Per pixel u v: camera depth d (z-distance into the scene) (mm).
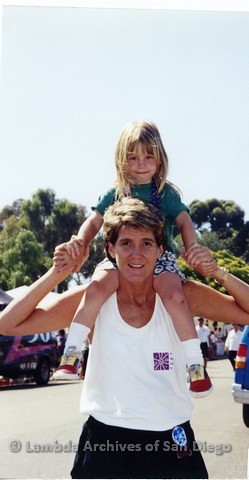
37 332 3164
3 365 13117
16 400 10750
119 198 3719
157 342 2908
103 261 3209
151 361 2885
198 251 3062
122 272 2893
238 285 3098
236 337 13039
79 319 2971
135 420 2834
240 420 8203
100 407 2873
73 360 2973
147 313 2949
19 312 3070
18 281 14867
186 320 2975
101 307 2979
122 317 2928
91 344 3098
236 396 7777
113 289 2984
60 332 14578
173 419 2873
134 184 3697
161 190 3725
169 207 3717
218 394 10820
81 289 3145
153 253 2898
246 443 6762
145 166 3658
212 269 3059
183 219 3686
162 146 3736
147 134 3664
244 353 7836
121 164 3707
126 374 2865
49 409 9516
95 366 2928
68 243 3145
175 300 2994
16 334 3154
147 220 2867
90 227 3742
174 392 2922
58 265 3100
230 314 3225
